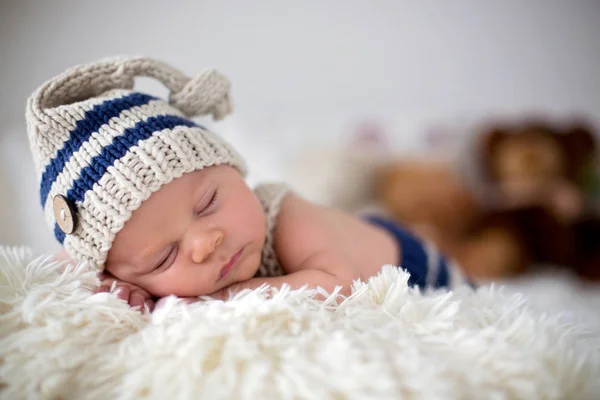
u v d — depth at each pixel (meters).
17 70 1.97
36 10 1.98
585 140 2.02
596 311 1.25
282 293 0.59
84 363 0.55
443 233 1.91
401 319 0.59
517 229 1.86
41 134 0.69
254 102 2.29
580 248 1.85
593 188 1.97
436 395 0.47
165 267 0.69
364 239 0.98
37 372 0.52
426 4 2.30
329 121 2.23
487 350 0.53
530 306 0.76
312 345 0.53
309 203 0.93
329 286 0.71
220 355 0.52
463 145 2.16
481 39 2.32
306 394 0.48
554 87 2.34
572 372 0.53
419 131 2.20
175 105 0.82
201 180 0.71
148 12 2.10
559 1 2.28
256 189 0.90
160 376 0.51
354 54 2.32
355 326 0.57
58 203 0.67
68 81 0.74
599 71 2.32
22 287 0.61
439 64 2.34
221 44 2.22
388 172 2.04
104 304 0.60
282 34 2.27
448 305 0.62
